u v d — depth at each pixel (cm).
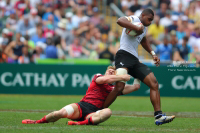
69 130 1578
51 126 1703
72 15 6109
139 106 3300
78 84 4378
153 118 2323
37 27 5572
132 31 1859
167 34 5578
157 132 1598
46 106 3125
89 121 1764
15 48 5016
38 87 4388
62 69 4375
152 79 1875
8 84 4384
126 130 1641
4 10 6028
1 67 4378
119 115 2555
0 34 5809
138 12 6206
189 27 6069
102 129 1642
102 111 1758
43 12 5909
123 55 1895
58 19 5934
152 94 1866
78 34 5672
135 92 4481
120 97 4372
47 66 4381
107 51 5006
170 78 4384
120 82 1823
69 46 5422
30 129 1602
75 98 4016
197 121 2184
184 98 4309
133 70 1923
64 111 1752
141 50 5472
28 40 5344
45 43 5484
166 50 4966
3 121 1941
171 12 6419
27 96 4197
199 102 3806
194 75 4384
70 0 6300
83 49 5472
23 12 5997
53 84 4384
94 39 5759
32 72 4381
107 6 6562
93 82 1833
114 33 5825
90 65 4362
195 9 6575
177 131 1648
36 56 5103
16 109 2806
